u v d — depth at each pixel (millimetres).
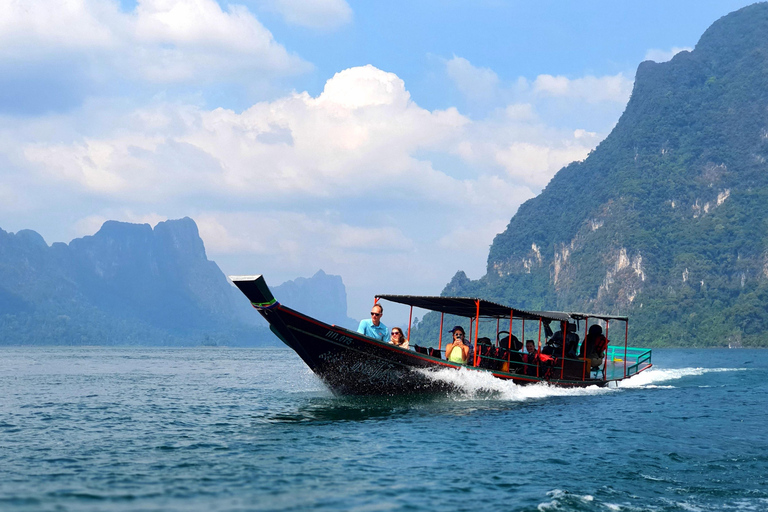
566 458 11023
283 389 24359
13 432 13625
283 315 15570
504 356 19516
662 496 8938
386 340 17750
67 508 7996
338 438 12500
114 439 12625
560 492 8898
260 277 14602
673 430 13969
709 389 24812
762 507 8516
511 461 10750
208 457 10859
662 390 23766
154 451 11391
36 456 11000
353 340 16219
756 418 16031
